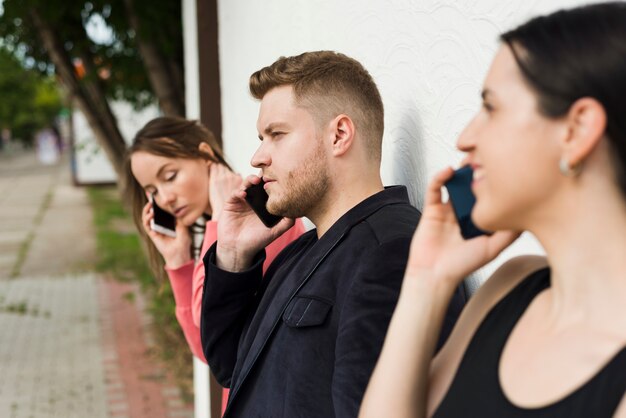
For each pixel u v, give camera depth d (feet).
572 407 2.10
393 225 4.16
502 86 2.34
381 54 5.41
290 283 4.47
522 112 2.27
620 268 2.19
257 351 4.48
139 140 7.22
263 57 9.42
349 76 4.57
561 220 2.29
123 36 21.03
